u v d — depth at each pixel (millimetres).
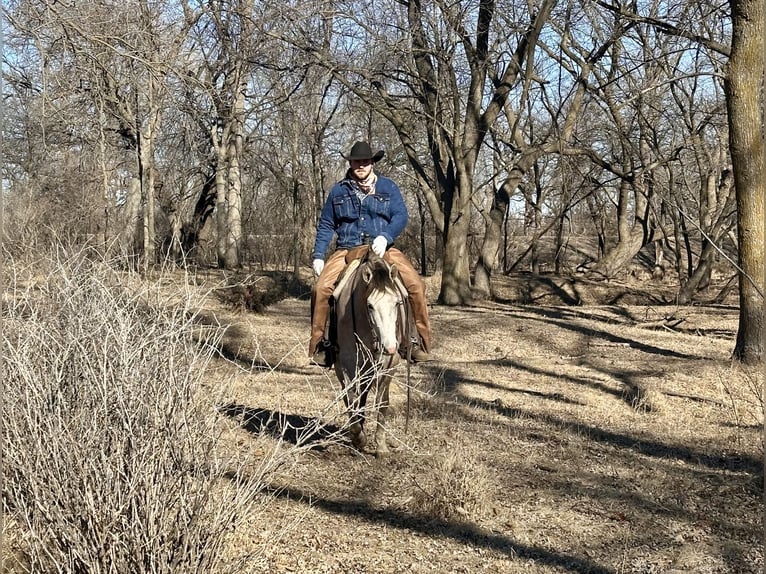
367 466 7570
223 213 31750
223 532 4387
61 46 9359
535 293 28000
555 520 6445
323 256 8117
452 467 6742
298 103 24641
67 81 9758
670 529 6320
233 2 15859
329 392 10891
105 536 4082
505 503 6777
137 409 4203
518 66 22609
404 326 7457
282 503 6422
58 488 4137
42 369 4387
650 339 17281
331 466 7531
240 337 15680
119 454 4125
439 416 9750
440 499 6449
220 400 5332
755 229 12273
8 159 16250
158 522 4164
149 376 4281
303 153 32219
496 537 6059
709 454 8414
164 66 9867
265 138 32188
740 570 5613
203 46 15734
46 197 14414
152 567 4105
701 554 5844
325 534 5902
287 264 32031
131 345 4383
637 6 20109
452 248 23578
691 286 24172
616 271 33969
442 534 6078
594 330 18484
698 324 19922
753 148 12055
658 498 7027
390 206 8062
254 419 8922
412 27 20500
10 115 15461
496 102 23000
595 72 21125
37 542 4340
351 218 8039
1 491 4379
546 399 11055
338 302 7660
